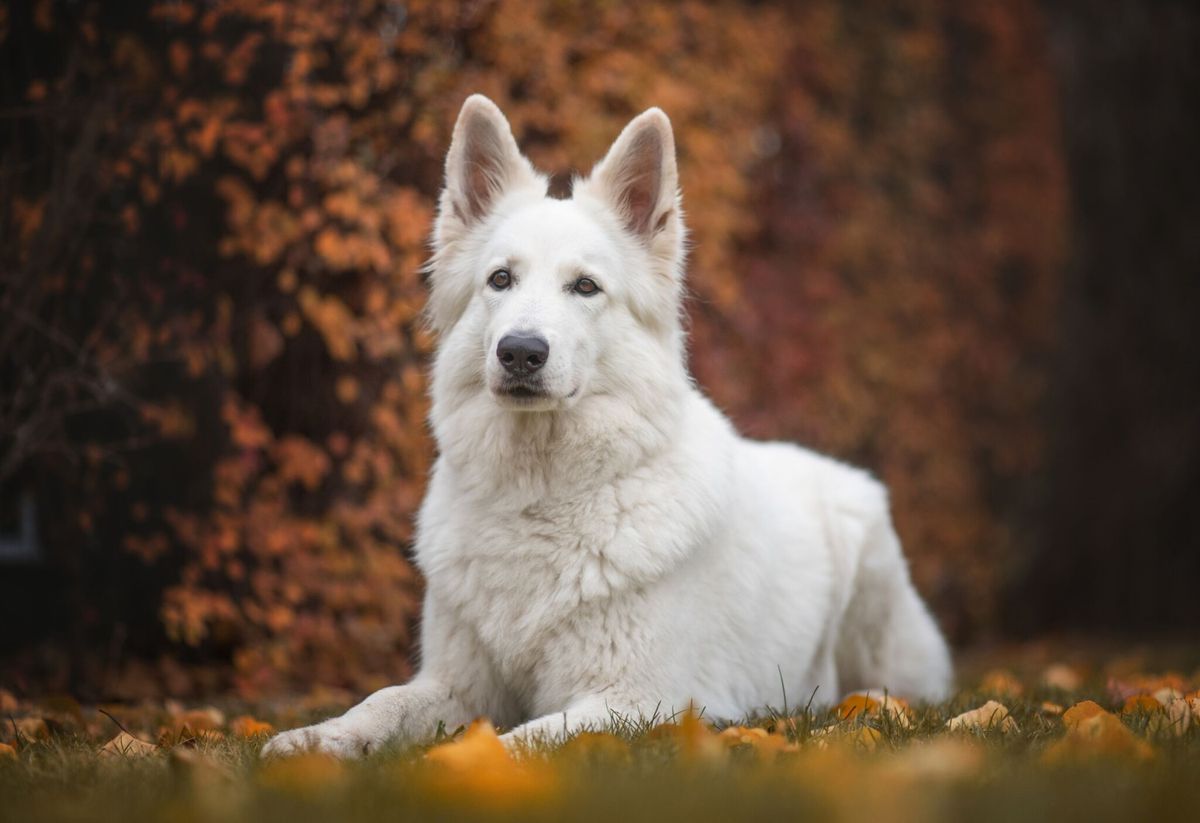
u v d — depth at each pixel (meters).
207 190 11.12
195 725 8.04
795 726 6.87
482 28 12.54
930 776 5.06
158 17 10.56
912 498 18.81
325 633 11.91
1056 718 7.42
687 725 5.84
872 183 18.61
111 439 10.74
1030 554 21.41
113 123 10.20
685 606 7.44
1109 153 21.78
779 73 16.66
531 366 7.18
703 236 14.24
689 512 7.47
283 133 11.00
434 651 7.70
